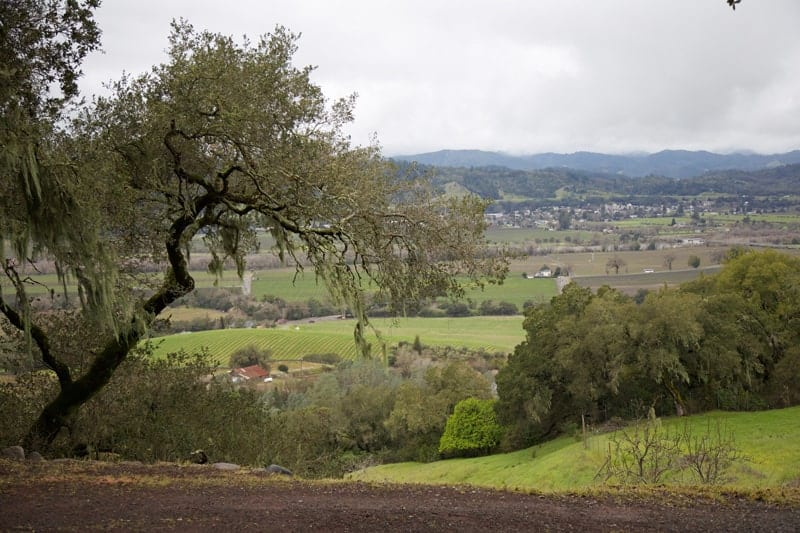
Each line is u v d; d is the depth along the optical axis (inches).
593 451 1210.6
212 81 428.5
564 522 260.5
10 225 377.4
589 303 1857.8
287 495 302.2
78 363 561.0
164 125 432.8
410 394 2202.3
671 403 1777.8
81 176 394.3
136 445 546.3
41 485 304.7
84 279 410.3
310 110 462.9
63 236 392.8
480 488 330.3
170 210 488.7
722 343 1647.4
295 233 494.3
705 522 262.1
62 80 440.1
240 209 502.3
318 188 463.8
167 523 243.3
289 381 2425.0
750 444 1050.1
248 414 664.4
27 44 412.8
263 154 442.9
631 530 249.6
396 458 2246.6
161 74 447.8
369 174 501.0
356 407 2308.1
